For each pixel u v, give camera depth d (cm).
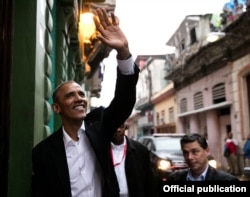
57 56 553
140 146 358
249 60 1571
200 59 2080
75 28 664
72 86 254
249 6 1484
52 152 244
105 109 263
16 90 313
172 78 2720
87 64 1224
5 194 295
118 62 250
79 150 249
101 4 991
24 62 317
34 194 239
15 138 306
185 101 2553
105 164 247
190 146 304
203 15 2162
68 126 252
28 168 305
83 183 242
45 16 386
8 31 312
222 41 1727
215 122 1973
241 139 1619
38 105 329
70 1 557
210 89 2033
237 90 1681
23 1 324
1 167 293
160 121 3416
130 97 253
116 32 249
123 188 325
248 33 1547
